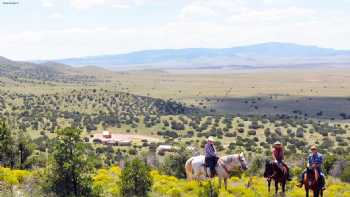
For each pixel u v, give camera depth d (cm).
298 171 4103
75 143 2294
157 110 19300
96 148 10025
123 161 4875
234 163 2639
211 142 2700
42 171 2453
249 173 4225
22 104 18300
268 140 12438
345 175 3972
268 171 2550
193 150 4484
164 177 3416
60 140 2281
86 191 2280
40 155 4006
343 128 15650
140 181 2608
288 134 13825
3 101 18262
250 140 12181
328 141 12338
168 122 16088
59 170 2255
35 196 2147
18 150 3675
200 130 14550
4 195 2078
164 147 7875
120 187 2594
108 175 3341
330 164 4506
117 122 15400
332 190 3152
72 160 2261
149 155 5716
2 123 3656
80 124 14650
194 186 2812
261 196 2644
